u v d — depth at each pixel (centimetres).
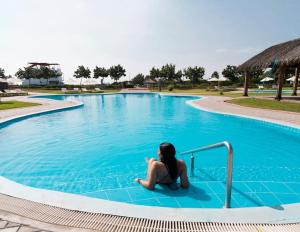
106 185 508
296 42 1748
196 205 406
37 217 289
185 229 270
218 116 1341
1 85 4091
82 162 671
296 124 938
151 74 7438
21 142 874
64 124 1207
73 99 2789
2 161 678
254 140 901
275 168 604
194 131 1065
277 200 427
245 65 2198
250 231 264
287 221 283
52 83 7550
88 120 1324
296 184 500
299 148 793
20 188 368
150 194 442
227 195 338
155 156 731
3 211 301
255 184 497
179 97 2909
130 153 758
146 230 268
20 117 1210
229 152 326
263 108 1407
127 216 294
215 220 286
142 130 1090
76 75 7438
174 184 472
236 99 1941
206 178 530
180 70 7356
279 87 1756
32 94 3322
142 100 2616
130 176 564
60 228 267
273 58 1706
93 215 296
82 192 476
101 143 871
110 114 1545
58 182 532
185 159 680
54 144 855
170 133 1033
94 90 4494
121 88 5616
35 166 638
